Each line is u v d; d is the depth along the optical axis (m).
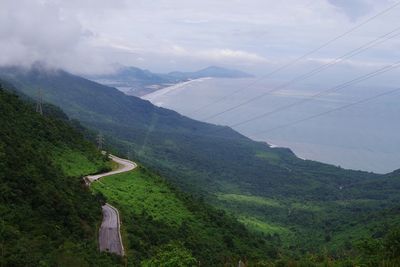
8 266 47.28
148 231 94.56
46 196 73.62
